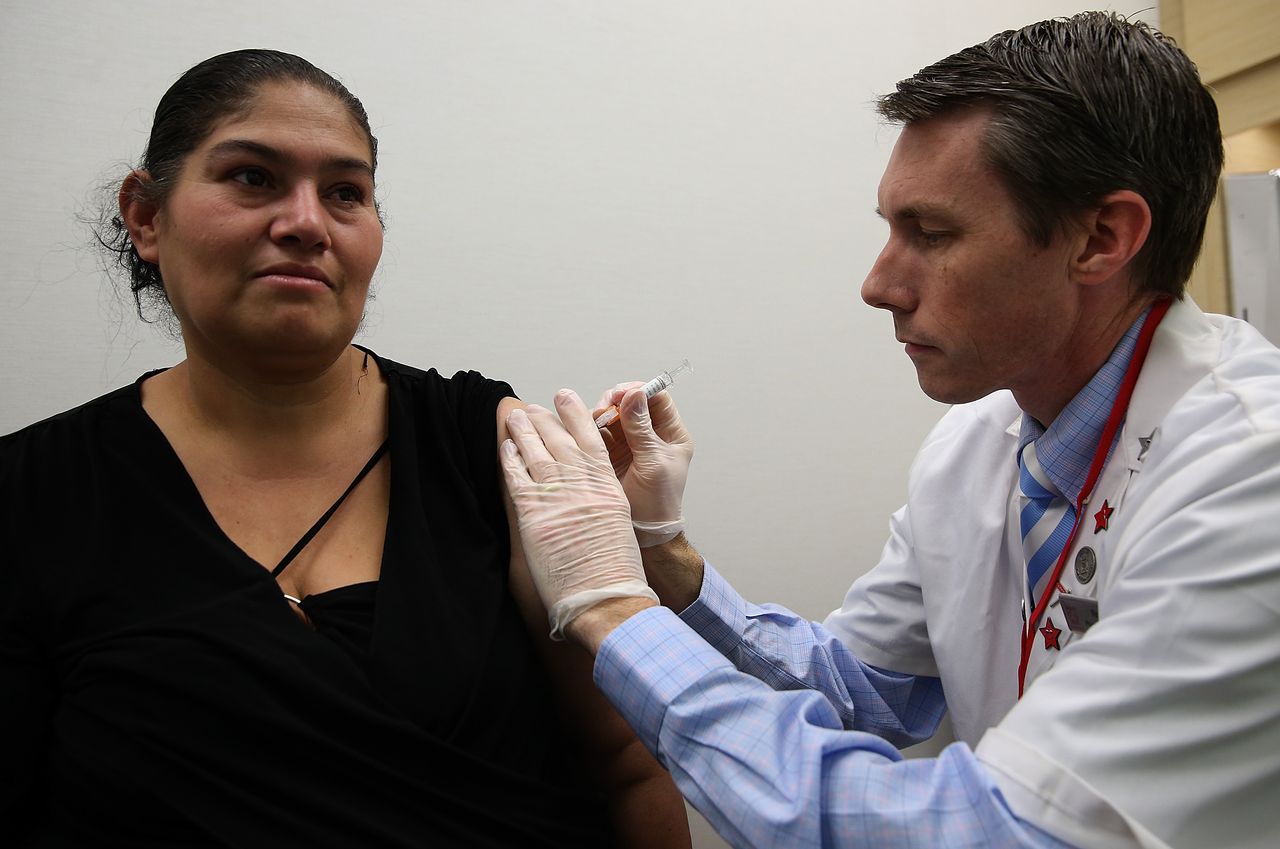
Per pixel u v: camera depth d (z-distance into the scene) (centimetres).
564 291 142
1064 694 76
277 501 85
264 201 79
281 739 73
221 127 79
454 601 84
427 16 133
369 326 129
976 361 92
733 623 109
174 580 77
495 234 137
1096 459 97
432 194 133
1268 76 180
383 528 88
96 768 72
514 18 139
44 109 115
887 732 123
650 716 79
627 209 146
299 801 73
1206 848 72
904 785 75
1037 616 102
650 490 102
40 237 115
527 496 90
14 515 78
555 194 141
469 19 136
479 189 136
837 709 115
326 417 89
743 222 155
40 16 115
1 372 114
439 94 134
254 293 77
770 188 157
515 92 139
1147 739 72
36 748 77
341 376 90
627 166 146
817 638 118
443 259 134
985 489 115
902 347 169
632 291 146
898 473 168
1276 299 189
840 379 163
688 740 78
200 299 78
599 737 99
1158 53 88
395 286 131
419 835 76
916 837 71
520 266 139
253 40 125
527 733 86
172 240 80
